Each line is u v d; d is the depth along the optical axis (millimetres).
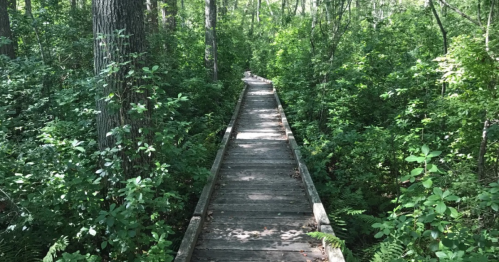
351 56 10008
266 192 5926
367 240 5277
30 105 6527
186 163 5531
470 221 3473
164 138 4129
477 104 4141
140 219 3553
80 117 5777
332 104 8922
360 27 11883
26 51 9742
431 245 2475
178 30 13359
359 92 9039
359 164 6605
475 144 4797
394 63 9727
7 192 3412
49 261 3043
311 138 8227
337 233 4953
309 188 5570
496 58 3859
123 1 4195
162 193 4598
